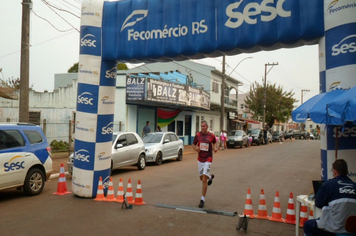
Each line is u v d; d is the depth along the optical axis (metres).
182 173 12.98
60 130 20.22
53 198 8.27
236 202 8.05
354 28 5.87
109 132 8.54
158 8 7.96
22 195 8.65
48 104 20.53
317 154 23.27
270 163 17.00
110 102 8.55
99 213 6.82
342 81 5.89
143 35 8.06
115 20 8.36
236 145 30.03
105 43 8.37
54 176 11.96
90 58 8.32
